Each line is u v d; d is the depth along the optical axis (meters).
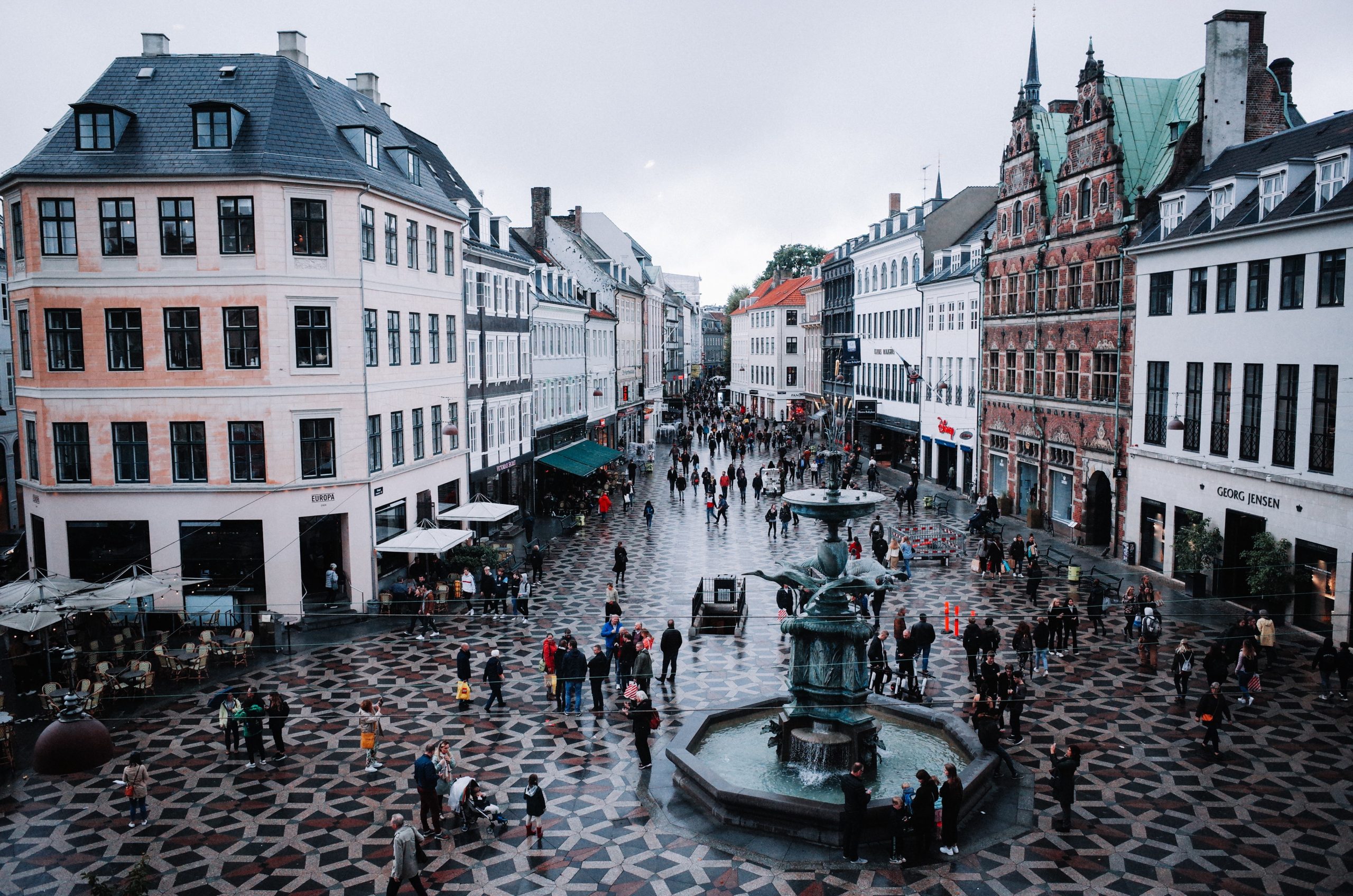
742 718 19.16
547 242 61.44
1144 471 32.47
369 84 39.25
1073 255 37.50
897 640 20.98
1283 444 25.61
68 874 13.53
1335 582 23.59
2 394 40.44
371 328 28.94
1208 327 28.81
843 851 13.88
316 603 27.45
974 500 45.94
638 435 80.81
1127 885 12.84
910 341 58.06
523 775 16.84
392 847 14.32
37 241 26.45
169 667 22.06
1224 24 32.03
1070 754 14.59
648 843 14.32
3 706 20.39
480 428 38.53
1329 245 23.69
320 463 27.84
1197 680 21.42
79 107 26.22
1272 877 13.01
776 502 47.97
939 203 59.12
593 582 31.30
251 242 26.53
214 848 14.30
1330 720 18.83
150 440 26.81
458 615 27.73
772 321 98.38
